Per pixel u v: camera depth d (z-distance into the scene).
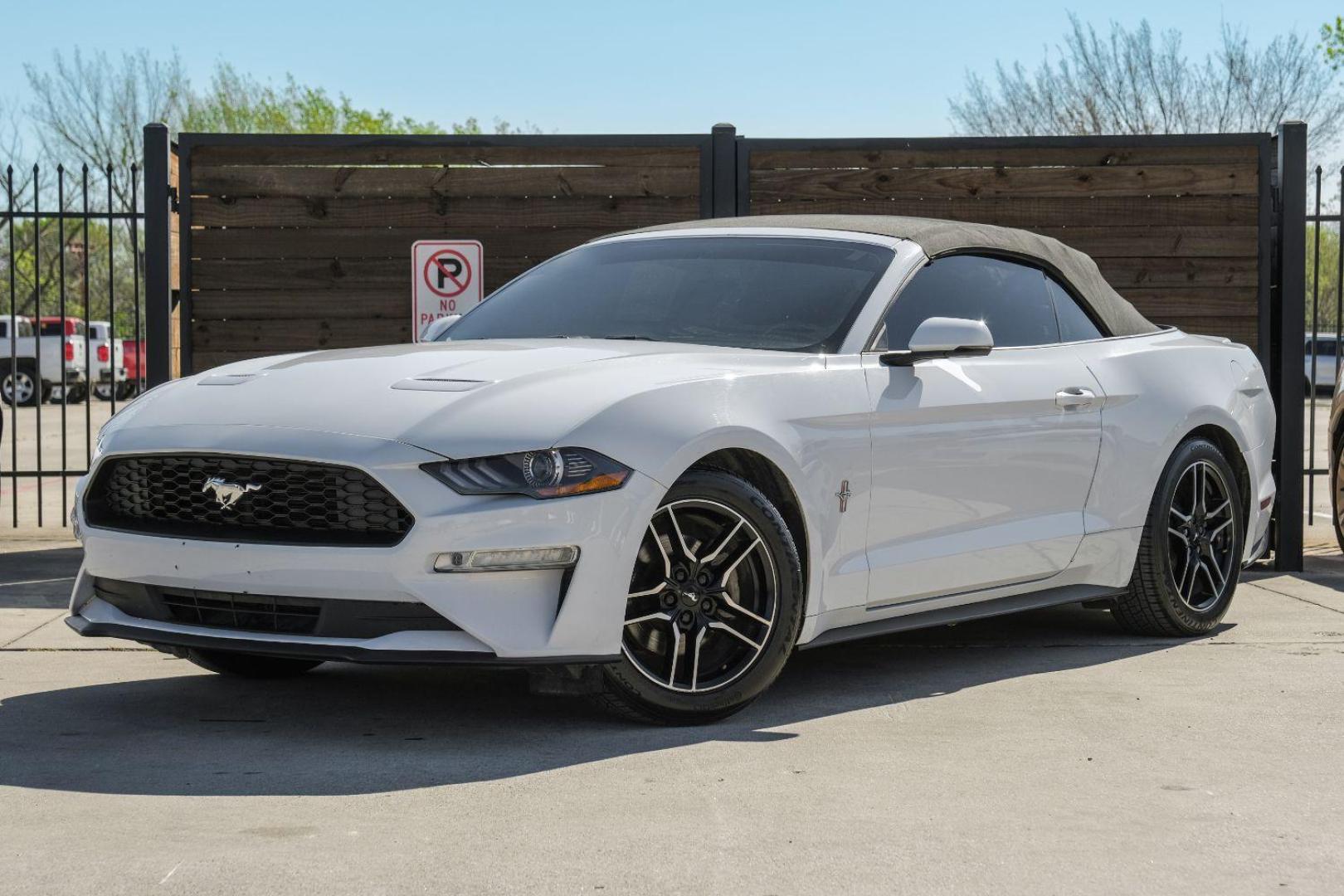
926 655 5.44
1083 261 5.85
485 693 4.66
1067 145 7.81
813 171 7.89
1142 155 7.84
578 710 4.40
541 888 2.81
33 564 7.74
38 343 9.27
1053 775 3.67
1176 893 2.81
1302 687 4.79
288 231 7.95
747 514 4.18
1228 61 41.66
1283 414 7.63
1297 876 2.91
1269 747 3.97
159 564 4.02
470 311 5.39
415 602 3.78
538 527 3.81
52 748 3.92
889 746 3.98
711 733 4.13
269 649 3.89
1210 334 7.85
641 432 3.97
